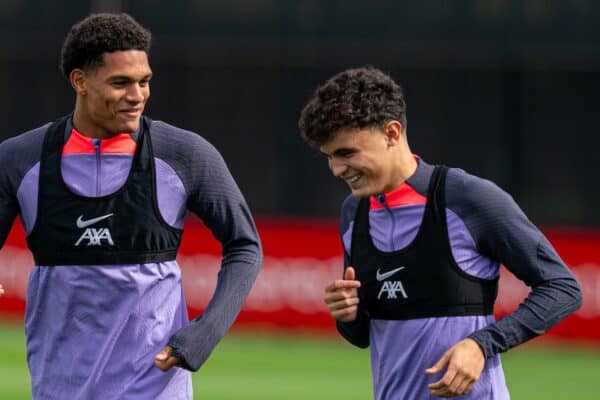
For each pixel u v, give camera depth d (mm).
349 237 16156
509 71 49094
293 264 48281
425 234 15438
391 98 15172
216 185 16484
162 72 49625
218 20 49375
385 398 15914
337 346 45250
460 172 15633
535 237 15289
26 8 49375
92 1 49250
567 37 48688
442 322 15422
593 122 48969
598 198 48812
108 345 16125
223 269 16703
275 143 49469
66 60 16031
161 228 16250
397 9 48938
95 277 16125
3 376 36438
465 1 48875
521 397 34812
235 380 36812
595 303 46938
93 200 16078
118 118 15805
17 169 16328
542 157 49156
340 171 15219
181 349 15797
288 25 49219
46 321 16453
